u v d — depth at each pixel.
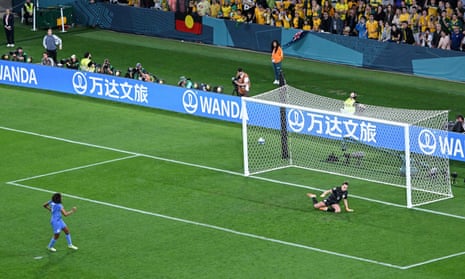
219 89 121.00
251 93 127.88
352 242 83.94
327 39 140.75
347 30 140.12
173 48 149.12
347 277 77.19
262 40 146.25
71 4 161.25
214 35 150.25
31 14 160.50
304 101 110.94
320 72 136.38
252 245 83.50
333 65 140.00
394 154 102.81
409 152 93.19
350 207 91.88
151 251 82.44
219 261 80.38
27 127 115.38
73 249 82.81
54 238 82.12
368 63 137.88
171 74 136.38
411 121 102.31
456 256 81.12
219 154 106.44
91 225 87.75
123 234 85.88
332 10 141.62
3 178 99.31
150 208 91.75
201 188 96.81
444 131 99.31
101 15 159.62
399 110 107.62
